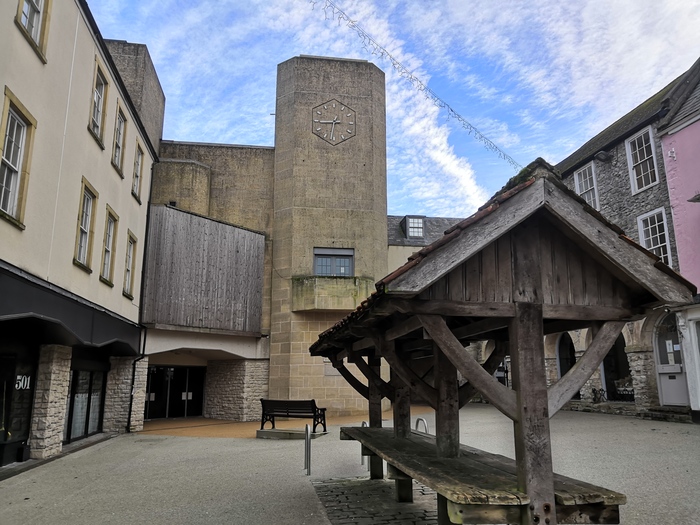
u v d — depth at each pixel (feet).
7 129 24.44
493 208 12.19
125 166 44.52
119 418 46.96
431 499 20.66
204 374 66.33
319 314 62.75
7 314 22.88
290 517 18.31
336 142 67.36
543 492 11.44
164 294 52.24
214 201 67.10
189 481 24.95
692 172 45.16
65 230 30.68
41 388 31.53
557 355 60.64
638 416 48.85
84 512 19.44
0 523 18.13
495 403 12.07
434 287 12.35
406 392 21.48
